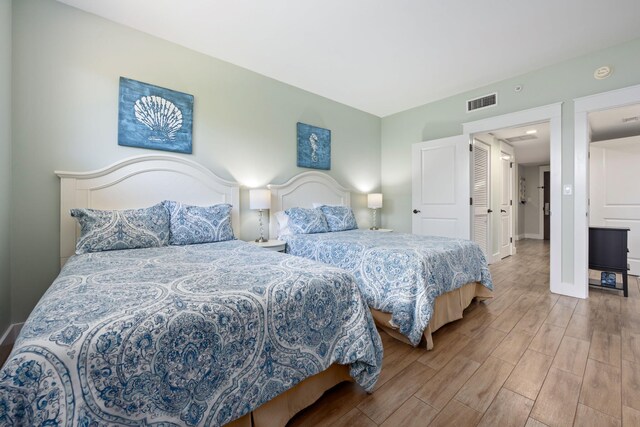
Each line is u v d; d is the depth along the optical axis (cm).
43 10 204
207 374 90
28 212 199
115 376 75
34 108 200
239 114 306
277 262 157
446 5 211
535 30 241
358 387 147
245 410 98
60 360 69
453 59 289
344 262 229
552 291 298
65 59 212
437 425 121
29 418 65
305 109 369
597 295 287
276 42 260
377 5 211
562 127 290
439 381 151
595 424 119
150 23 234
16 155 195
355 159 435
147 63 247
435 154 394
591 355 172
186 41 259
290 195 349
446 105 391
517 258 491
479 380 151
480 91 356
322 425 121
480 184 427
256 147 321
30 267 200
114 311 86
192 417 86
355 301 137
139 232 207
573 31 242
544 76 304
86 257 171
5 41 182
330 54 281
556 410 128
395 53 278
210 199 279
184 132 266
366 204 452
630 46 253
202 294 102
